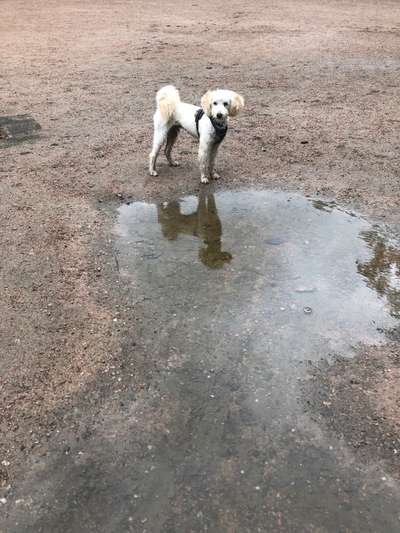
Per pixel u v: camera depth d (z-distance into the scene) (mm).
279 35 5918
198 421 1240
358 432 1206
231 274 1822
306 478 1098
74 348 1484
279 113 3498
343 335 1523
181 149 2975
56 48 5473
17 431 1229
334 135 3098
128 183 2553
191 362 1425
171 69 4613
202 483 1090
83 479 1109
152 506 1048
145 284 1770
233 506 1043
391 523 1010
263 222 2176
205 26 6555
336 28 6211
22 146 3035
